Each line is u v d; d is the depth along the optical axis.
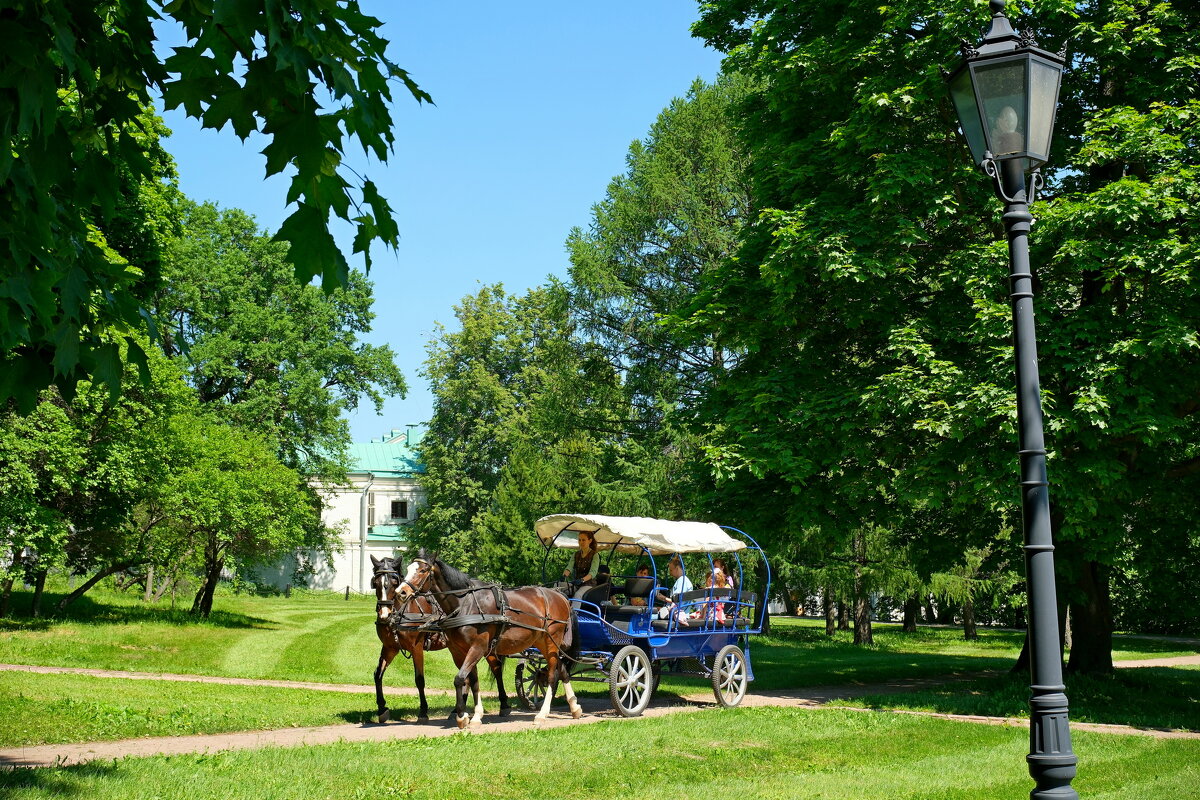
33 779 8.68
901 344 18.08
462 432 61.34
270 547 38.62
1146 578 23.45
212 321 46.28
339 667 25.38
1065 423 16.03
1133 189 16.05
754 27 21.59
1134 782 10.45
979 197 18.20
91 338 5.10
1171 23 17.66
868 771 10.90
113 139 4.89
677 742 12.38
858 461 19.30
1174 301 16.67
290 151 4.11
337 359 49.94
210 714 14.34
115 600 41.38
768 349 21.06
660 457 34.19
